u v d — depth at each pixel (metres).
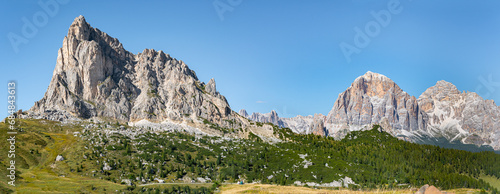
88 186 181.62
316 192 114.50
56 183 182.12
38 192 161.12
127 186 190.88
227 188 182.88
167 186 198.12
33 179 189.25
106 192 178.62
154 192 184.50
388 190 99.38
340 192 110.06
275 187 147.75
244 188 156.25
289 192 120.44
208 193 174.75
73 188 175.12
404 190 94.75
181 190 188.75
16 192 159.25
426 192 78.88
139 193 184.00
